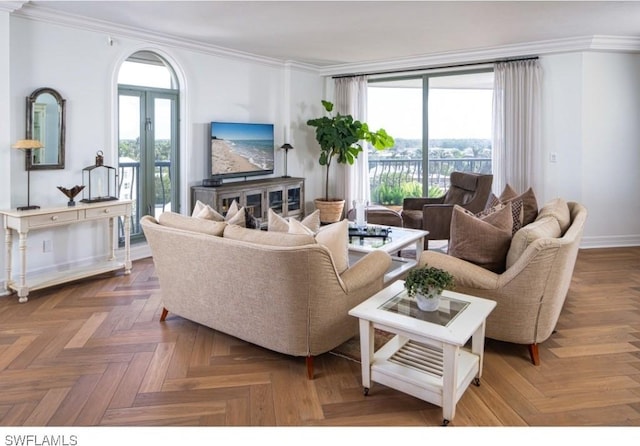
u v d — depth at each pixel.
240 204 5.73
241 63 6.06
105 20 4.38
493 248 2.83
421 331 2.06
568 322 3.28
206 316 2.89
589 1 3.88
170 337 3.01
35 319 3.29
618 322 3.27
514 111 5.64
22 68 3.93
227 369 2.60
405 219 5.42
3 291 3.82
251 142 6.16
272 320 2.55
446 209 5.04
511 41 5.32
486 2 3.89
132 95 4.98
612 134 5.55
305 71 6.90
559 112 5.56
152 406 2.21
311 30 4.79
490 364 2.67
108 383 2.42
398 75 6.65
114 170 4.71
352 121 6.51
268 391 2.38
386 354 2.46
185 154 5.47
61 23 4.17
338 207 6.79
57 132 4.19
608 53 5.42
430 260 2.84
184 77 5.36
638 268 4.70
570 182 5.60
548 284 2.56
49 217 3.80
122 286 4.08
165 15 4.25
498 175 5.81
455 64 6.02
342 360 2.74
